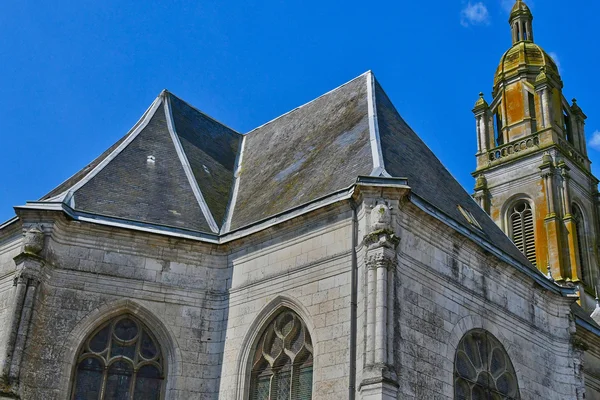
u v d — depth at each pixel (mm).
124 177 31297
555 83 65125
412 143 33500
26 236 26672
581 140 65062
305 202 27828
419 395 24125
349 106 34469
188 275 28562
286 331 26500
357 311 24438
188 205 31297
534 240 58000
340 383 23797
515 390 28594
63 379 25703
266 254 27922
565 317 32562
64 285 26953
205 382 27172
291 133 36688
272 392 25953
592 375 39188
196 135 37062
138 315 27594
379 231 24484
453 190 33812
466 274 28125
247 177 35656
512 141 62281
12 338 24969
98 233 28000
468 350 27344
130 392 26578
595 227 61938
